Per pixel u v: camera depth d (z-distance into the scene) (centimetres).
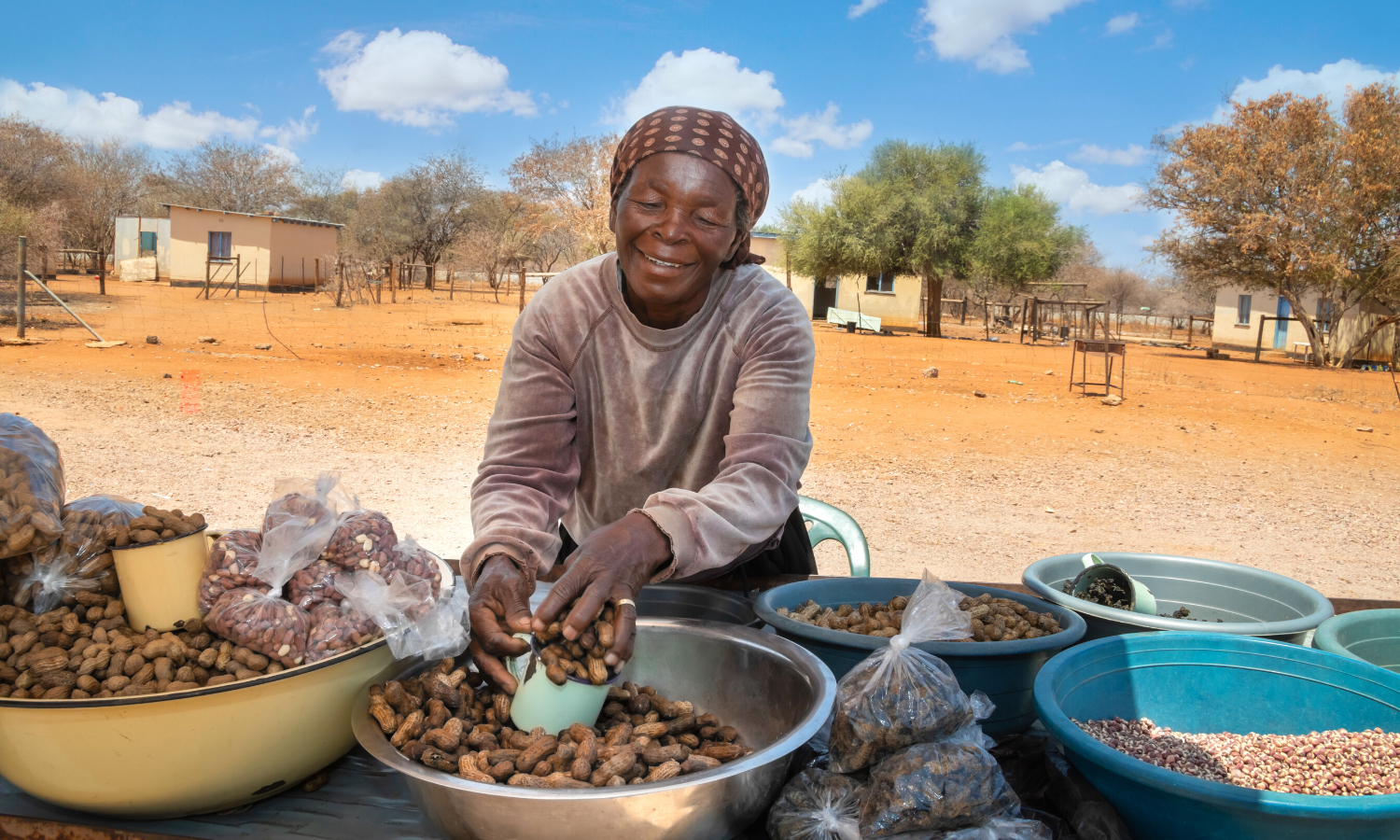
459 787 103
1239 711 151
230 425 1002
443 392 1330
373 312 2916
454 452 923
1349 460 1120
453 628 137
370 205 4981
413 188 4903
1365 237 2480
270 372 1438
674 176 160
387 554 138
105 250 4388
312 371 1490
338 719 127
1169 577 207
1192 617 204
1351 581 618
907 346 2622
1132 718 151
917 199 3066
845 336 2881
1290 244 2441
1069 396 1620
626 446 197
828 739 132
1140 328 4800
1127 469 999
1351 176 2433
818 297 3797
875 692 121
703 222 163
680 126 162
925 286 4116
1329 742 139
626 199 166
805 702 133
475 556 155
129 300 2855
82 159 4831
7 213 2502
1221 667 152
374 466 840
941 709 119
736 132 167
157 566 126
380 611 130
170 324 2166
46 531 127
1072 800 120
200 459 827
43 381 1238
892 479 899
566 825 102
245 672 119
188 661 122
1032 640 140
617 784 110
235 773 118
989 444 1120
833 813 115
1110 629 168
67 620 124
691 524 151
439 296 4028
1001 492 861
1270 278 2623
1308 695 148
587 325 187
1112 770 110
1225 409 1547
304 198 5594
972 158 3192
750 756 111
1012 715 142
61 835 123
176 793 117
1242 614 199
